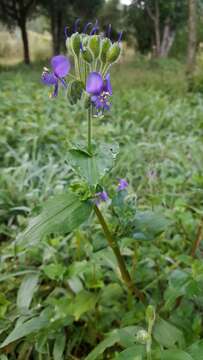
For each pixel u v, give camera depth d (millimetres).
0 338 192
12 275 221
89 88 143
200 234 213
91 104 149
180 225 261
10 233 303
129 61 1719
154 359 125
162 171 390
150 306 132
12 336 173
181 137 508
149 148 462
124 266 184
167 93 937
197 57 1146
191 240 249
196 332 178
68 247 260
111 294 205
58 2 2121
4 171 381
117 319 200
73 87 150
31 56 2582
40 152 448
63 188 337
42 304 208
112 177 375
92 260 223
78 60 149
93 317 202
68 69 151
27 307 202
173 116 632
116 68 1377
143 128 596
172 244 259
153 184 351
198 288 160
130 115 643
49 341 192
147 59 1781
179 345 155
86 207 154
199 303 174
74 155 148
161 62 1576
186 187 360
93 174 146
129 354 126
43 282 240
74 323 209
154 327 158
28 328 175
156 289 214
